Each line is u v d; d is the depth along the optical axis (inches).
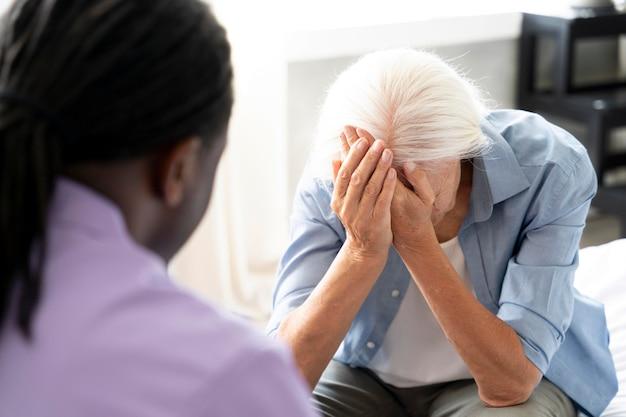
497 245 82.3
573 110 176.9
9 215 37.7
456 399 85.3
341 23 166.1
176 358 36.3
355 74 75.0
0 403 36.0
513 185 79.7
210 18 41.9
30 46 39.0
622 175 198.2
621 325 102.3
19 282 38.2
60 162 38.5
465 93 73.7
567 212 80.4
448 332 77.6
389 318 85.4
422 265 76.3
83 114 38.5
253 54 153.6
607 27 178.4
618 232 190.1
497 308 84.4
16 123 38.3
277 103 158.2
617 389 87.8
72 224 38.5
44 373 35.7
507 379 78.0
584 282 111.3
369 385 89.4
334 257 85.0
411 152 71.9
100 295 37.2
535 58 185.6
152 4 39.8
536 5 185.0
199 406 35.5
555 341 80.0
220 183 151.3
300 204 86.9
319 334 77.2
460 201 82.2
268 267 166.2
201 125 41.3
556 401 83.9
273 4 152.8
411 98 72.0
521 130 83.7
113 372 35.6
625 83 191.0
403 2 171.0
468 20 178.2
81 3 39.5
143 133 39.3
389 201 72.9
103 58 38.5
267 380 37.2
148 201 41.4
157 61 39.2
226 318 38.9
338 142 74.3
